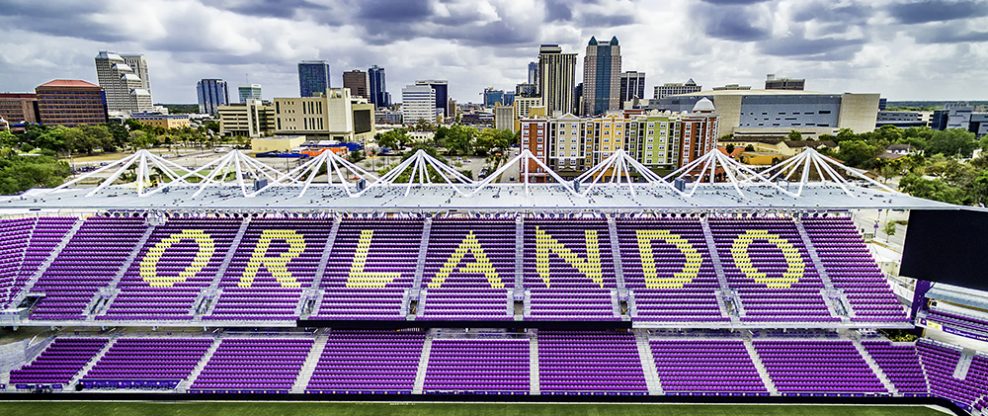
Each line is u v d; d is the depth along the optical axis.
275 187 77.81
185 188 76.56
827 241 68.69
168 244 69.38
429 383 58.09
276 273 66.44
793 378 57.56
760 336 62.44
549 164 169.50
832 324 59.75
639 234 70.56
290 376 58.81
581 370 59.09
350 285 65.12
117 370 58.91
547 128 166.75
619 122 166.12
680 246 68.88
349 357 60.81
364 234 71.06
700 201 66.25
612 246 69.12
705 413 54.84
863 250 67.50
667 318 61.03
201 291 64.31
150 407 56.00
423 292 64.19
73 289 63.91
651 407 55.97
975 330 55.56
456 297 63.66
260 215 74.62
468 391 57.41
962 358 57.47
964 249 56.44
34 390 57.50
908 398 55.75
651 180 77.56
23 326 63.91
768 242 68.88
